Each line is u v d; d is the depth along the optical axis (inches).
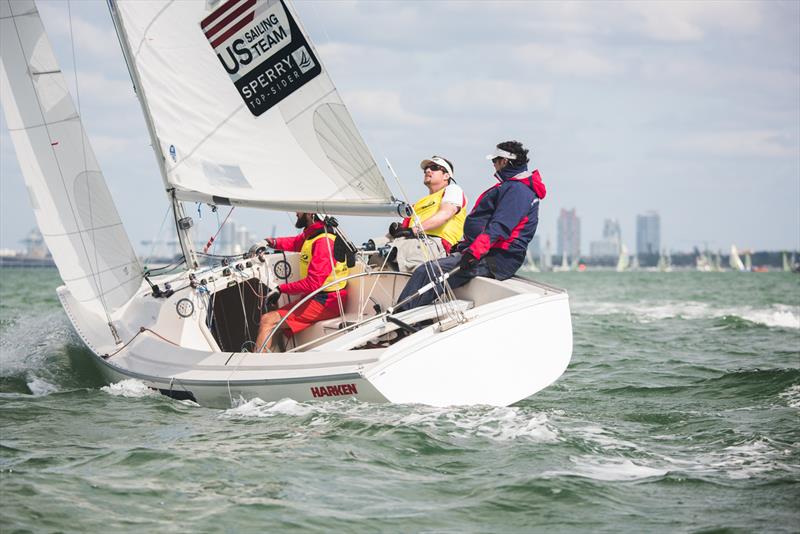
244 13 944.3
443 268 1001.5
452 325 874.1
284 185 970.7
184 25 969.5
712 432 880.3
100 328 1137.4
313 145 951.6
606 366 1395.2
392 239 1071.0
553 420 918.4
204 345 1064.2
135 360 1032.2
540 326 917.8
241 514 631.2
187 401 954.7
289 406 881.5
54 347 1346.0
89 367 1138.0
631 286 6279.5
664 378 1262.3
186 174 1008.9
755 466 756.6
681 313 2662.4
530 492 678.5
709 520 629.3
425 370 855.7
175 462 736.3
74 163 1091.3
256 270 1159.6
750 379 1190.9
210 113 984.9
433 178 1107.9
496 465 740.0
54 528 600.4
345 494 672.4
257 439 798.5
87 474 708.7
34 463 737.0
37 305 2812.5
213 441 796.0
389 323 932.0
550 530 612.4
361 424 823.1
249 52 952.3
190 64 977.5
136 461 741.3
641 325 2135.8
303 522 619.8
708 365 1402.6
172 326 1070.4
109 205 1101.1
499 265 995.9
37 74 1083.3
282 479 701.3
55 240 1083.3
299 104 944.9
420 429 812.0
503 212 978.7
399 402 853.8
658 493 685.3
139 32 985.5
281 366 903.1
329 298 1069.1
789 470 743.7
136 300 1162.6
